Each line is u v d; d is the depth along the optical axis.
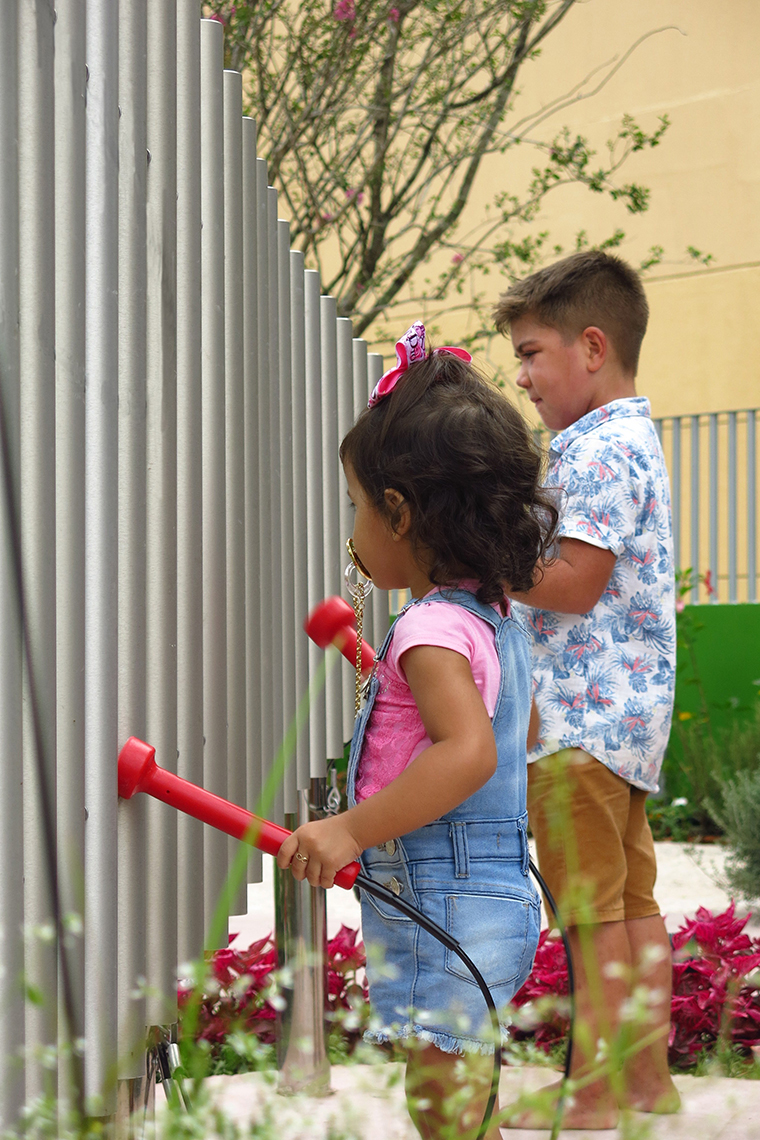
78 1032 1.09
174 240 1.47
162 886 1.41
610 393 2.51
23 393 1.16
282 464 2.11
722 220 8.86
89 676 1.28
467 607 1.56
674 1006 2.67
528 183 9.27
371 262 6.63
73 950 1.17
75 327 1.25
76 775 1.22
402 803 1.39
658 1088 2.08
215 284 1.65
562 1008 0.96
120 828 1.34
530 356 2.54
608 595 2.30
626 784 2.26
